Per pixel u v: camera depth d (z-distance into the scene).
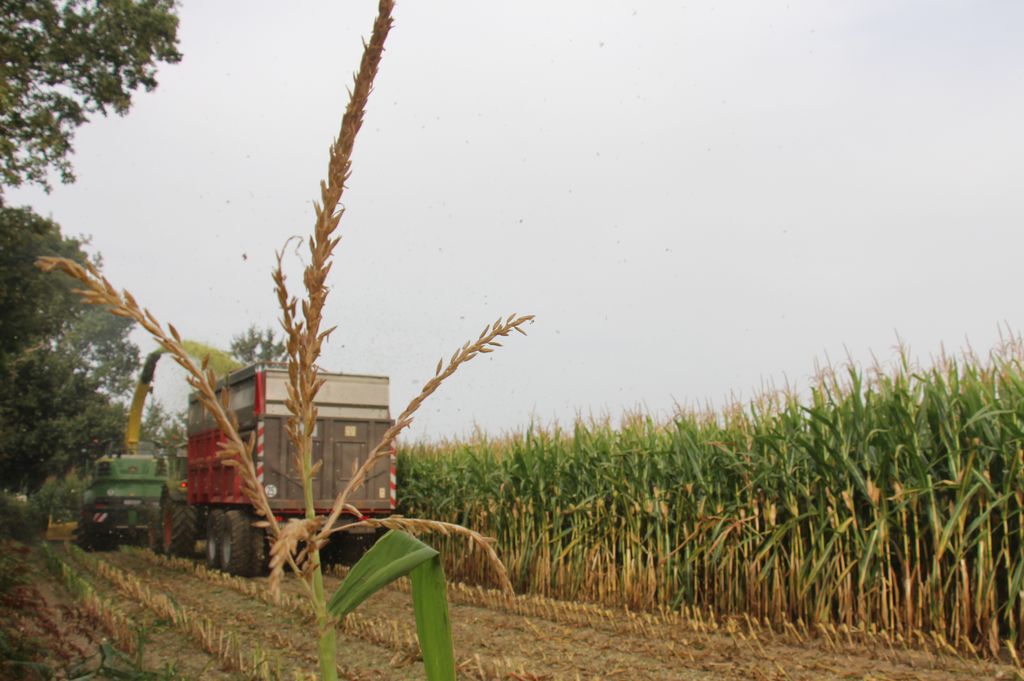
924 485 7.70
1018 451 7.20
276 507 13.01
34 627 8.02
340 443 13.66
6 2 15.82
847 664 6.95
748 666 6.90
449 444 16.17
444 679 1.57
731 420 10.08
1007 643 6.86
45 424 34.84
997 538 7.64
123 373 59.69
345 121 1.40
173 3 17.56
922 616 7.62
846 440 8.29
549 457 12.13
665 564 10.17
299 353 1.41
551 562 11.89
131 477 22.45
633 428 11.22
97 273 1.19
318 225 1.40
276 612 10.09
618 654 7.63
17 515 28.09
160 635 8.91
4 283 20.66
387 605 10.63
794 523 8.72
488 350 1.57
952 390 7.79
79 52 16.27
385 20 1.40
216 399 1.31
